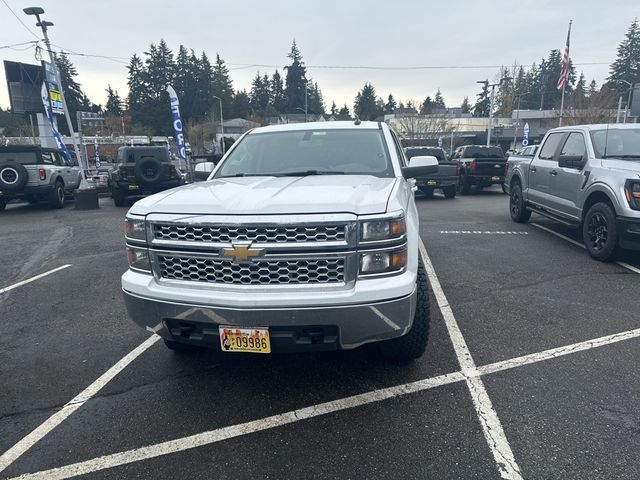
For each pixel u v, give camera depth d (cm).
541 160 830
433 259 649
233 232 262
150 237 284
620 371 325
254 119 8156
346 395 305
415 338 321
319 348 266
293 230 257
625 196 565
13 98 3478
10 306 506
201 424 278
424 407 288
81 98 7844
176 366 354
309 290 259
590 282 530
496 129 5828
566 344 370
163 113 7925
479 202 1423
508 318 427
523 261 631
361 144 418
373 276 261
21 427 282
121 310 485
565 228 892
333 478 230
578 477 225
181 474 237
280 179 352
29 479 237
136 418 287
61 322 455
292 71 10069
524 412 279
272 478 232
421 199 1534
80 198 1400
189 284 275
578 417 272
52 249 803
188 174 2045
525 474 228
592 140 671
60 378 341
